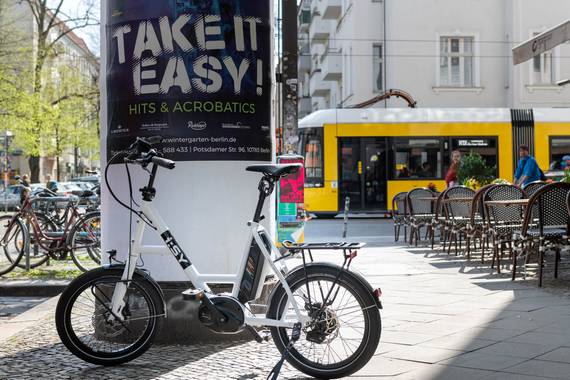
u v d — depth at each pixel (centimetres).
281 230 1107
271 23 607
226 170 573
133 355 493
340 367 439
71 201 1148
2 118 3528
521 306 650
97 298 495
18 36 3606
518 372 433
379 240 1497
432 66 3136
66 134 4212
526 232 781
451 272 920
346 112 2361
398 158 2347
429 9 3131
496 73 3178
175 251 485
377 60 3291
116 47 586
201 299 459
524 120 2367
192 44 570
